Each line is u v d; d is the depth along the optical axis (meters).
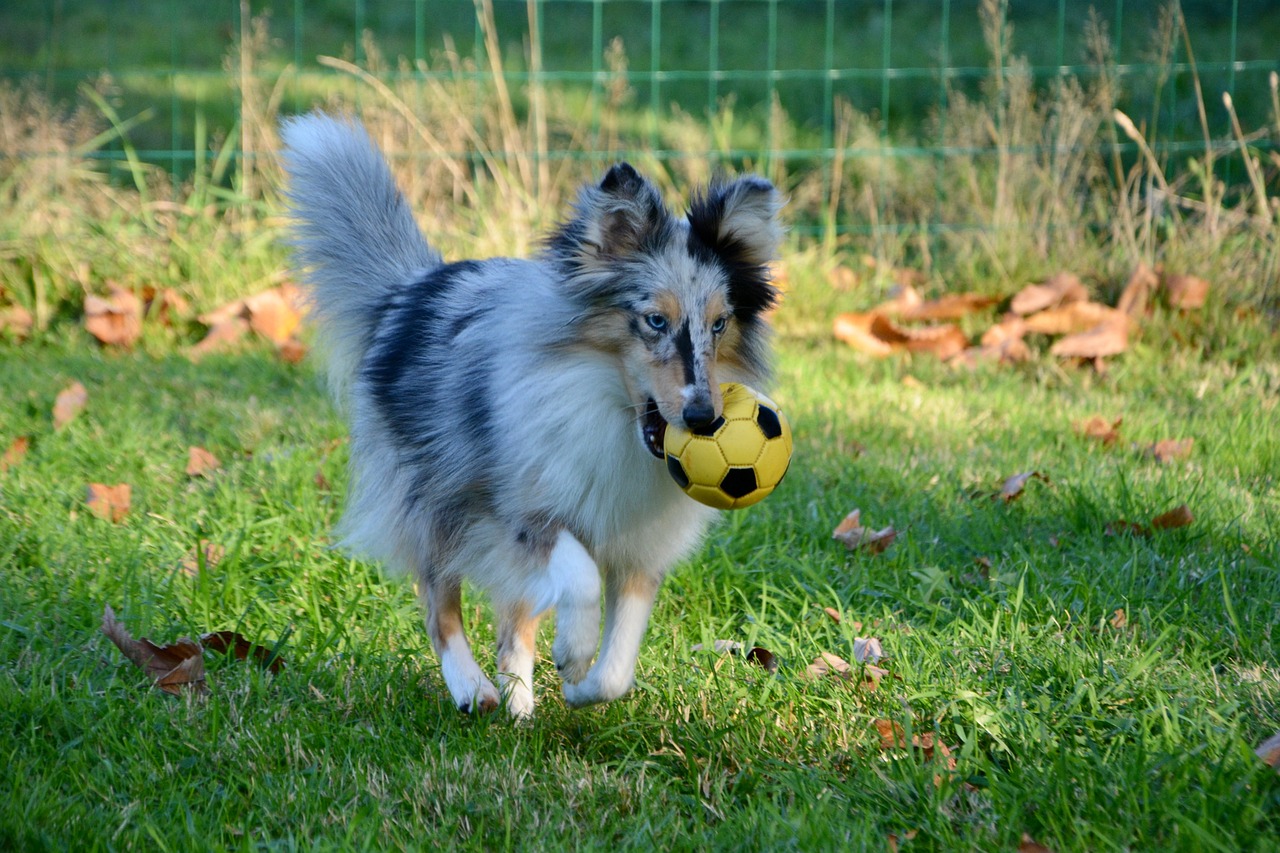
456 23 12.84
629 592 3.72
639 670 3.92
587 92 11.06
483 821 3.01
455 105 8.42
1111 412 6.49
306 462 5.41
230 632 3.83
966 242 8.20
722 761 3.41
